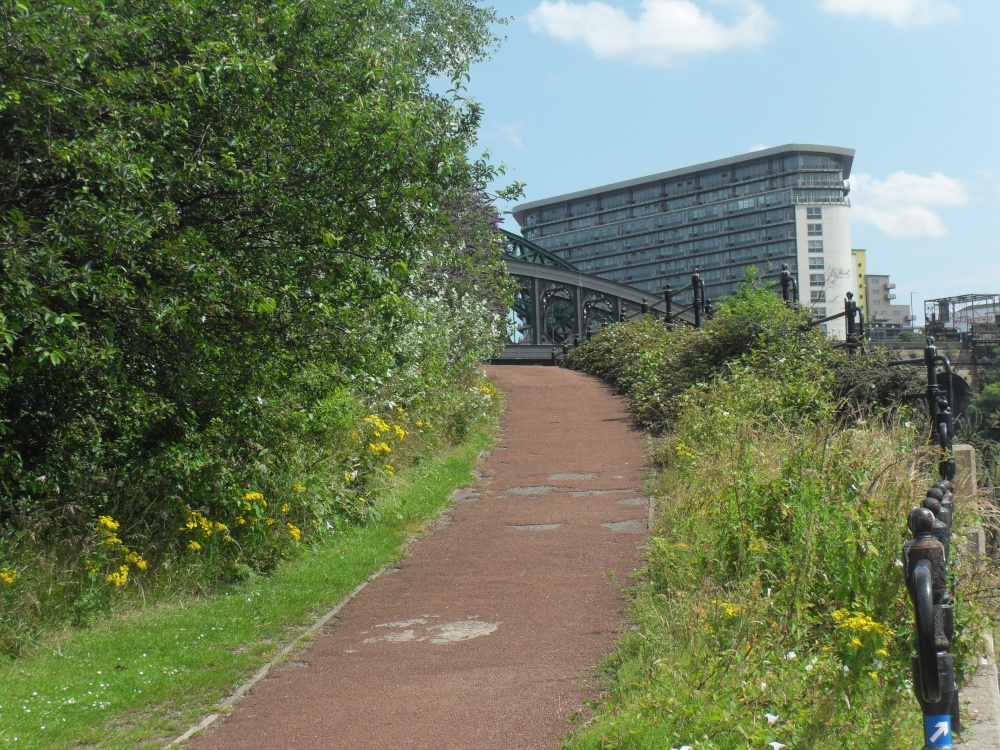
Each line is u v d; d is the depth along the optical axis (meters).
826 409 10.62
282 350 7.59
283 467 8.94
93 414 7.58
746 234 136.25
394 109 7.77
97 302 6.35
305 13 7.88
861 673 4.55
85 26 6.22
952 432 8.50
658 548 7.05
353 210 7.94
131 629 6.54
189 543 7.63
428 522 9.91
